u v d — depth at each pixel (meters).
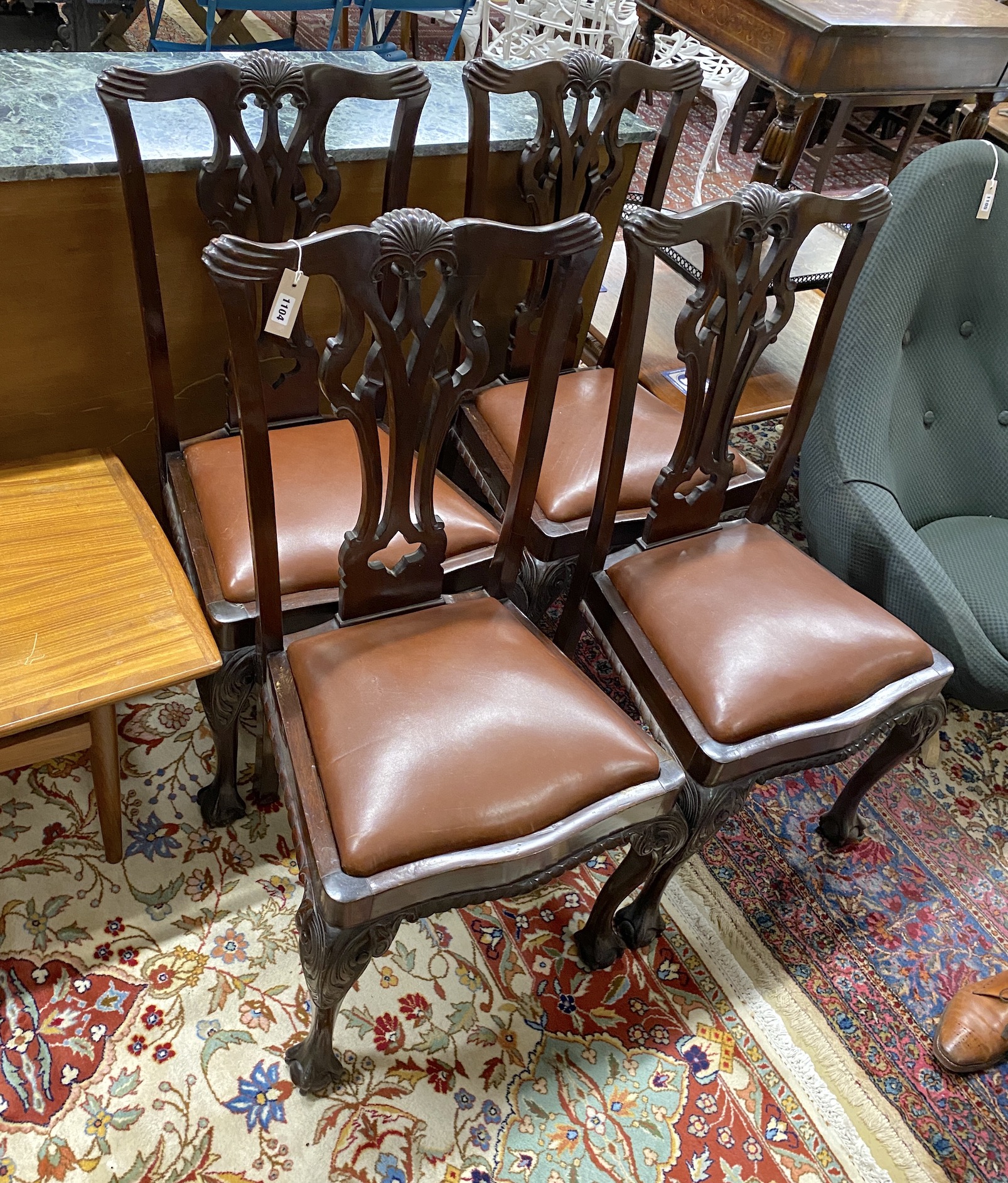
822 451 1.56
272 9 2.28
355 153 1.40
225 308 0.85
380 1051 1.25
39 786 1.46
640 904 1.38
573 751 1.06
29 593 1.11
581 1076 1.26
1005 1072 1.36
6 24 2.47
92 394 1.47
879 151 3.61
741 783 1.21
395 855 0.95
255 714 1.29
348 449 1.39
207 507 1.28
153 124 1.33
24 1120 1.12
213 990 1.27
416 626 1.17
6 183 1.18
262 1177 1.12
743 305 1.16
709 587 1.30
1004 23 1.95
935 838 1.66
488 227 0.90
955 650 1.47
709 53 2.48
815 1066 1.32
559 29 2.89
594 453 1.50
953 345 1.67
